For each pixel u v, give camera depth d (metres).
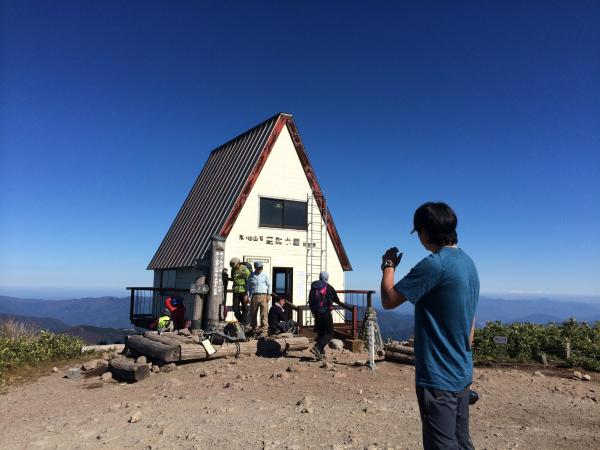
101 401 7.66
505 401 7.46
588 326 13.77
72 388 8.99
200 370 9.80
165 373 9.79
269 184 18.06
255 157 18.16
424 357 3.01
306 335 16.25
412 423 6.00
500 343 11.75
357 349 13.08
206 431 5.68
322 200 19.16
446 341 2.97
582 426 6.18
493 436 5.63
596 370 10.30
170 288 18.69
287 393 7.70
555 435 5.75
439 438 2.91
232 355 11.16
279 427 5.81
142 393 8.12
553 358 11.36
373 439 5.36
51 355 12.16
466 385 3.01
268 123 19.22
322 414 6.39
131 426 5.99
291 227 18.44
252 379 8.80
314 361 10.70
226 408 6.71
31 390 8.94
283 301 13.52
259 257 17.52
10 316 15.13
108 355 12.16
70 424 6.20
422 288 2.96
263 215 17.86
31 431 5.98
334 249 19.42
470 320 3.04
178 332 11.91
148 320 19.17
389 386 8.27
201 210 20.06
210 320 14.05
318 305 10.86
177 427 5.87
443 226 3.13
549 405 7.28
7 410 7.38
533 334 12.44
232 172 19.48
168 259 20.19
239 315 14.55
